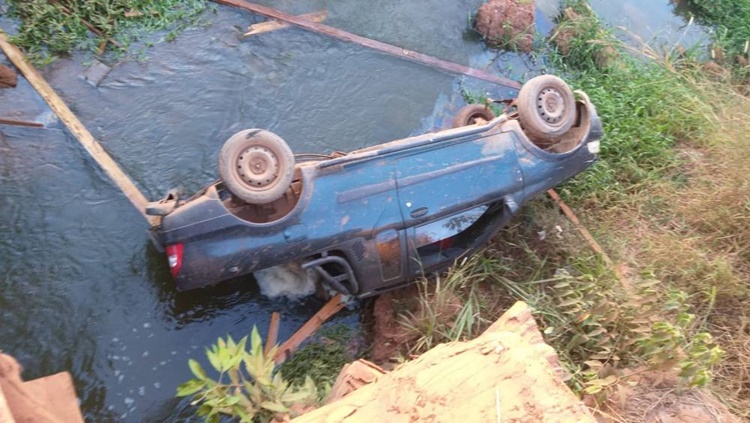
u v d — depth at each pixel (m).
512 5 7.43
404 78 6.89
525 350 2.61
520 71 7.35
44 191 5.29
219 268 4.30
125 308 4.79
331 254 4.50
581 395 3.89
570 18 7.85
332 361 4.64
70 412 2.16
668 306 4.43
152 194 5.52
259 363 3.03
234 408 2.94
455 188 4.60
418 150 4.60
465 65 7.28
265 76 6.59
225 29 6.91
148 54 6.51
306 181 4.35
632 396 3.94
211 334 4.77
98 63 6.28
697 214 5.74
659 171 6.23
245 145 4.26
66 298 4.77
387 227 4.46
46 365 4.45
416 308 4.87
